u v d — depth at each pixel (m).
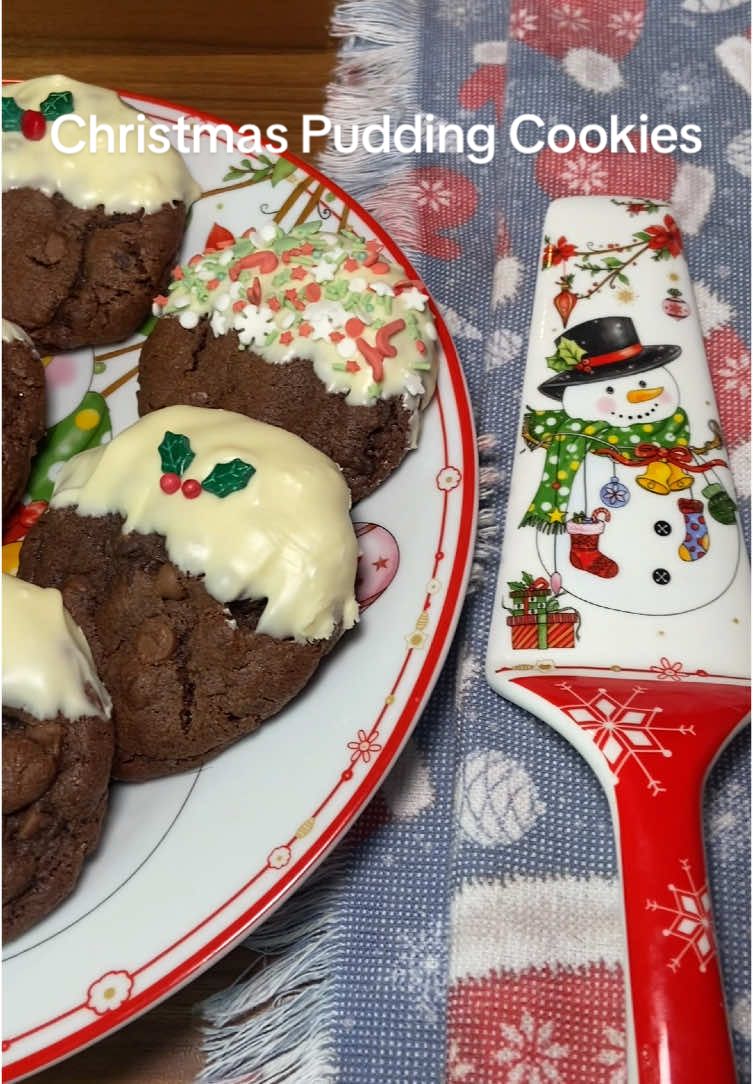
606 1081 0.21
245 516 0.23
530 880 0.24
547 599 0.25
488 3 0.38
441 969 0.23
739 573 0.26
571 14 0.37
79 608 0.24
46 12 0.38
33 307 0.29
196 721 0.23
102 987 0.21
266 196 0.32
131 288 0.30
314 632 0.23
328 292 0.27
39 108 0.30
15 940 0.22
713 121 0.35
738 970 0.22
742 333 0.31
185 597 0.23
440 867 0.24
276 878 0.22
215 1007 0.23
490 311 0.32
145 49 0.37
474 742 0.25
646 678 0.24
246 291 0.27
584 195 0.33
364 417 0.26
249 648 0.23
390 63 0.37
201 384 0.27
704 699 0.24
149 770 0.23
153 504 0.23
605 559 0.26
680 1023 0.19
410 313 0.27
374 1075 0.22
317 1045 0.22
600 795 0.24
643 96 0.36
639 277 0.30
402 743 0.24
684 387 0.28
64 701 0.21
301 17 0.37
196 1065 0.22
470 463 0.27
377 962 0.23
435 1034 0.22
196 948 0.22
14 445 0.27
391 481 0.27
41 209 0.29
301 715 0.24
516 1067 0.22
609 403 0.28
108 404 0.30
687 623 0.25
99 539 0.24
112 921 0.22
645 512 0.26
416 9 0.37
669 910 0.21
